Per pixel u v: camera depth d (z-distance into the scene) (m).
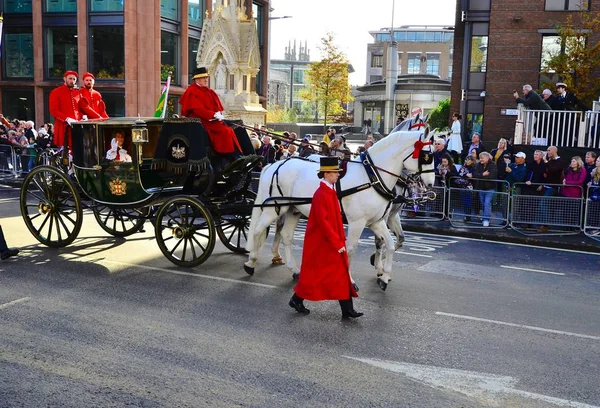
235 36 22.95
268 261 10.70
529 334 7.30
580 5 22.39
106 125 10.09
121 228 13.41
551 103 18.30
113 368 6.02
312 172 9.05
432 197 8.72
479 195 14.67
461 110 25.73
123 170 10.16
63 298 8.27
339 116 64.88
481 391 5.70
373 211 8.70
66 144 11.05
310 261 7.61
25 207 11.34
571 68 21.42
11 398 5.37
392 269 10.44
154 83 30.11
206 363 6.18
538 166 14.45
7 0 32.31
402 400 5.47
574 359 6.55
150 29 29.72
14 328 7.09
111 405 5.26
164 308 7.94
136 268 9.96
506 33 24.00
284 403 5.34
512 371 6.18
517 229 14.39
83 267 9.93
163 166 9.74
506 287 9.51
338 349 6.65
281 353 6.50
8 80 32.56
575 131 17.83
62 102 11.26
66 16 31.00
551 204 13.95
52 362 6.14
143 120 10.14
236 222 10.91
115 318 7.50
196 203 9.61
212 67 23.27
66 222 13.91
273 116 65.69
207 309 7.94
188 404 5.30
